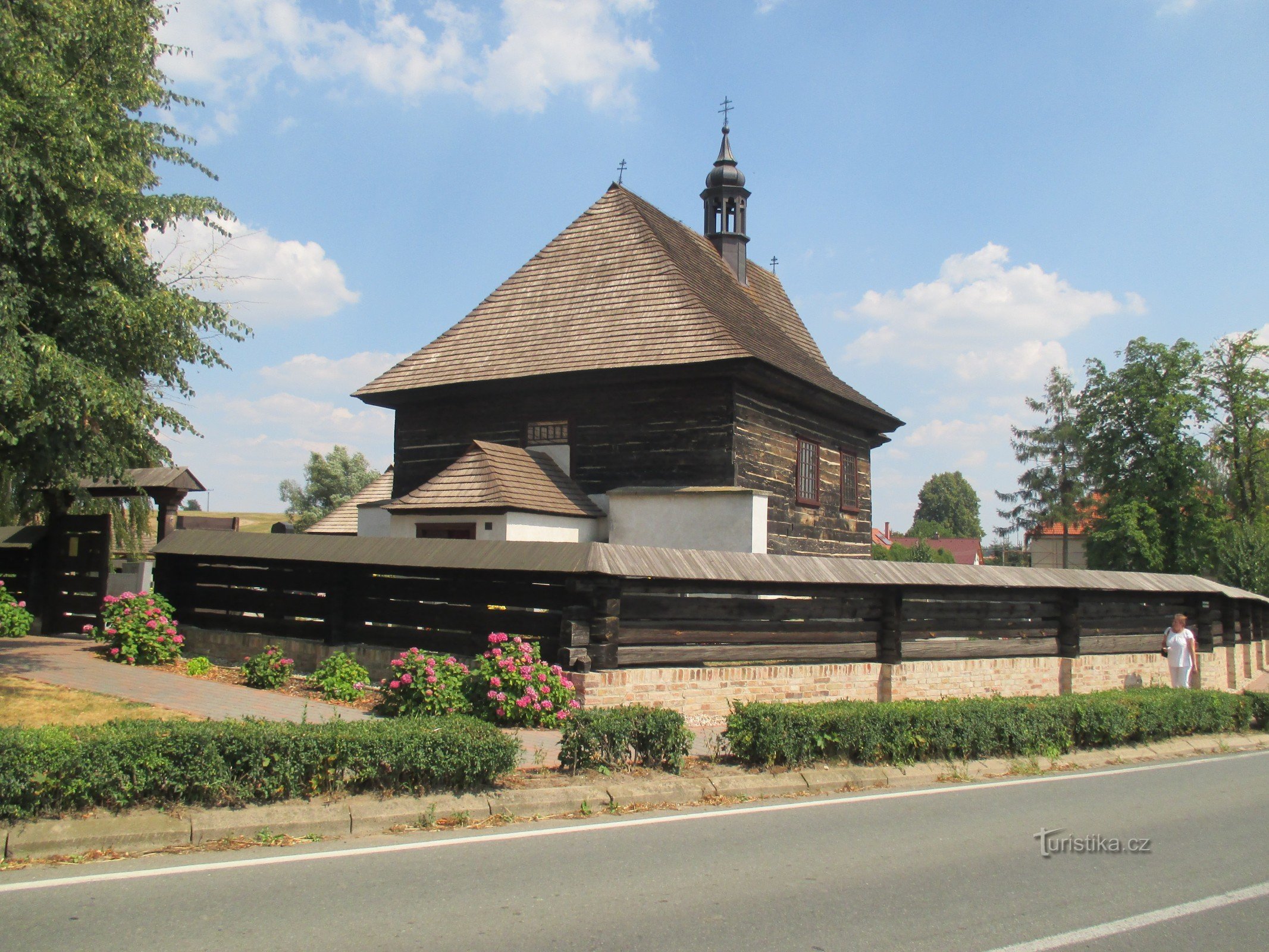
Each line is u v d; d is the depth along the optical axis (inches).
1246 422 1851.6
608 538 721.6
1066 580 643.5
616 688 438.9
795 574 494.9
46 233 450.3
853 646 537.0
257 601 555.5
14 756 236.7
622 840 262.7
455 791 290.8
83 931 182.4
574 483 759.1
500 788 298.4
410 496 689.6
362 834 261.3
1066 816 315.9
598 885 219.9
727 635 485.7
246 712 414.0
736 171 1022.4
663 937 187.9
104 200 469.4
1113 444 1865.2
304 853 239.5
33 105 443.8
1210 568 1738.4
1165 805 343.0
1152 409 1804.9
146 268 507.2
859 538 954.1
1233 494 1914.4
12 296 431.5
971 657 591.5
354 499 955.3
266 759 266.8
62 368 422.3
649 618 462.3
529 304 849.5
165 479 621.9
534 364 772.6
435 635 486.3
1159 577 741.3
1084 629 675.4
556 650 447.5
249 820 253.8
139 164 506.9
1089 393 1939.0
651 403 746.2
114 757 250.2
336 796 275.9
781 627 506.6
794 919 201.8
